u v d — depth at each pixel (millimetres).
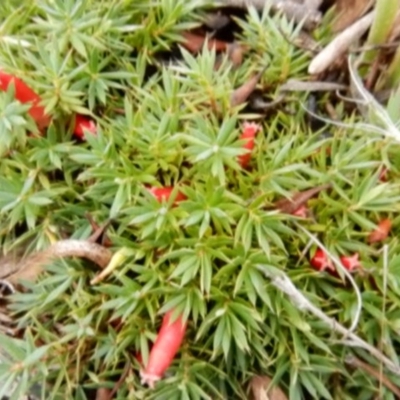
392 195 198
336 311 196
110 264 189
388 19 206
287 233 194
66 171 202
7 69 197
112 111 211
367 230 198
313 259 195
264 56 217
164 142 193
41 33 212
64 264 195
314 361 195
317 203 199
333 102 222
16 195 195
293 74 217
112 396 201
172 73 212
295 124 211
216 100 205
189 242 189
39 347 193
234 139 198
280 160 194
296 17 226
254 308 187
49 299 192
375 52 217
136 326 193
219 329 187
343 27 228
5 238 208
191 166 202
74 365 198
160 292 190
